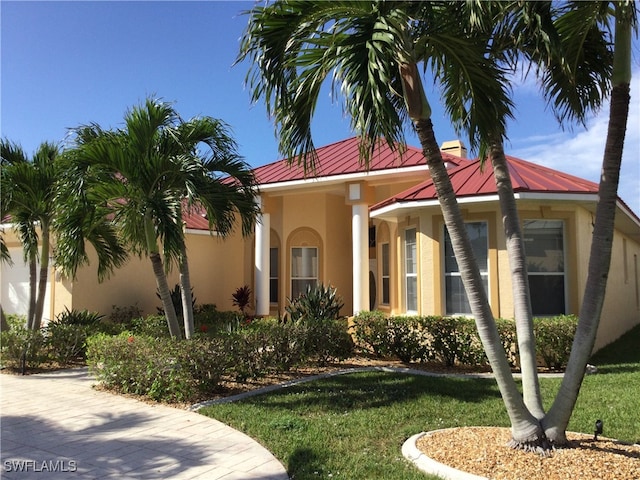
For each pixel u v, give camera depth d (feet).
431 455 16.93
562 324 31.96
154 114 29.50
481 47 17.97
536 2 15.56
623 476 14.38
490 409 23.09
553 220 35.83
